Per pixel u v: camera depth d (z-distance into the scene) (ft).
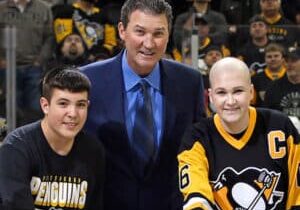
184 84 9.06
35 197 8.32
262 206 8.05
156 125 8.87
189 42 15.11
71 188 8.43
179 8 20.92
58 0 19.36
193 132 8.33
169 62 9.11
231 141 8.18
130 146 8.79
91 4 17.79
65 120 8.23
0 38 13.75
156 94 8.91
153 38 8.34
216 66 8.09
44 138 8.41
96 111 8.87
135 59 8.49
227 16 19.98
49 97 8.30
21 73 13.79
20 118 13.64
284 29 15.87
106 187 8.91
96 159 8.62
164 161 8.89
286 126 8.29
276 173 8.13
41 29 14.99
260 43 15.62
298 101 15.21
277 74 15.38
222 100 7.97
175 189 8.77
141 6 8.32
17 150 8.27
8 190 8.06
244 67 8.04
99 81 8.89
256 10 19.77
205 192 7.82
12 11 16.11
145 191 8.84
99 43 16.79
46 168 8.34
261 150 8.16
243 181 8.09
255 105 15.51
